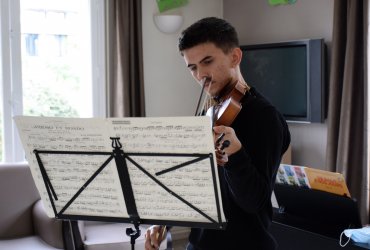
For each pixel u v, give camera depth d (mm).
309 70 3406
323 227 2545
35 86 3760
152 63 4117
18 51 3629
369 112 3031
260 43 4008
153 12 4094
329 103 3240
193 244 1555
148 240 1714
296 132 3727
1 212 3107
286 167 2555
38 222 3029
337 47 3180
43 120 1383
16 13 3600
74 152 1410
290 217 2721
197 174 1319
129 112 3844
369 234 2254
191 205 1370
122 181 1399
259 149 1391
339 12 3158
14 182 3188
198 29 1486
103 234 3059
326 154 3279
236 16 4246
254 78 3846
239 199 1344
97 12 3850
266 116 1419
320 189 2451
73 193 1496
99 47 3883
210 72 1518
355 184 3150
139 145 1321
